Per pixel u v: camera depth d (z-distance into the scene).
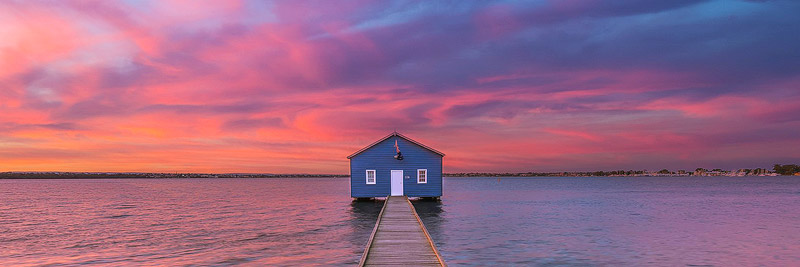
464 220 38.69
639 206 57.97
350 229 33.06
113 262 21.84
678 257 22.97
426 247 19.55
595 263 21.45
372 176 47.09
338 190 123.38
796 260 22.44
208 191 121.62
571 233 31.05
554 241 27.53
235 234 30.95
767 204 61.97
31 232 33.59
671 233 31.36
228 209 54.59
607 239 28.41
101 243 27.66
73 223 39.81
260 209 53.84
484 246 25.69
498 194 92.50
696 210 51.69
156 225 37.34
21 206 63.09
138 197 88.25
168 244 26.94
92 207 60.22
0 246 26.92
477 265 20.86
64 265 21.30
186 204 65.25
